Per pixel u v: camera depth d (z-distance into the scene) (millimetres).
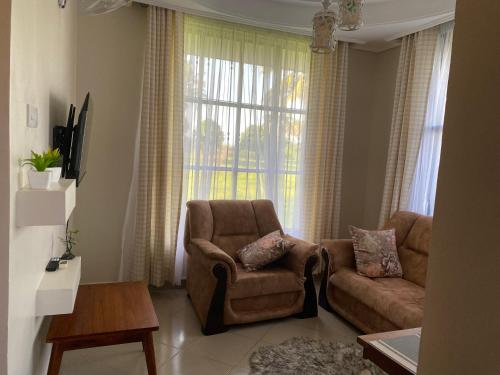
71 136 2070
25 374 1393
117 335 1820
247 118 3686
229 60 3586
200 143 3539
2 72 1096
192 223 3180
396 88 3746
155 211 3393
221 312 2729
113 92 3316
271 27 3619
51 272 1778
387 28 3502
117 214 3430
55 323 1837
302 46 3844
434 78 3420
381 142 4191
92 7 2201
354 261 3193
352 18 2389
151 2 3156
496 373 618
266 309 2910
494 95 637
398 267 3037
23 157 1312
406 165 3559
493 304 626
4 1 1080
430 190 3480
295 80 3826
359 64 4219
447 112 748
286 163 3887
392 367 1151
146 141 3238
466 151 693
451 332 717
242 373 2266
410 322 2289
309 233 3961
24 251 1339
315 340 2691
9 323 1150
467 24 703
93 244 3383
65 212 1324
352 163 4316
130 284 2383
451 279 720
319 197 3939
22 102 1270
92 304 2066
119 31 3283
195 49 3461
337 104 3939
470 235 679
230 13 3307
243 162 3709
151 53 3215
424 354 791
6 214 1132
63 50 2342
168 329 2783
